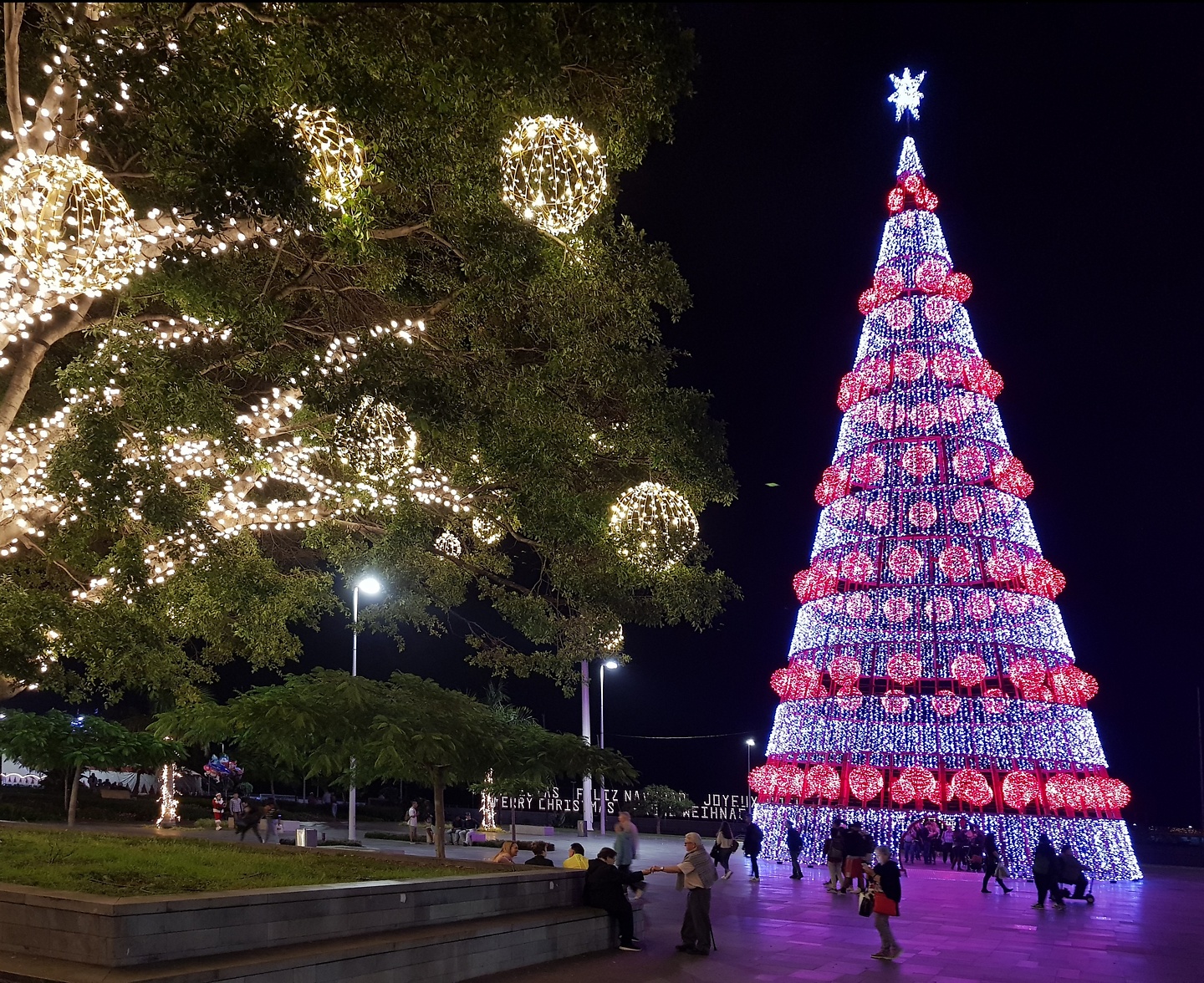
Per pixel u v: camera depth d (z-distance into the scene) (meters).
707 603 16.20
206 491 14.27
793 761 29.14
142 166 13.02
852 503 29.73
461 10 9.33
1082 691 27.39
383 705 14.81
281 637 20.30
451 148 11.65
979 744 26.69
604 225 14.01
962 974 12.05
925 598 27.89
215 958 7.79
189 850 12.56
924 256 31.22
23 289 11.83
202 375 13.69
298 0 9.45
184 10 10.09
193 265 12.02
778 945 13.84
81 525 13.41
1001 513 28.45
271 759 25.27
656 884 23.19
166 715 14.57
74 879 9.05
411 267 14.41
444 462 16.23
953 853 27.48
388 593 20.20
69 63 10.43
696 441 14.78
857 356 31.62
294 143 10.59
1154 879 27.97
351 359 13.56
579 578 16.73
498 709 29.27
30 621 13.46
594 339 14.21
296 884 9.70
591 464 16.03
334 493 15.84
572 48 10.68
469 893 11.13
